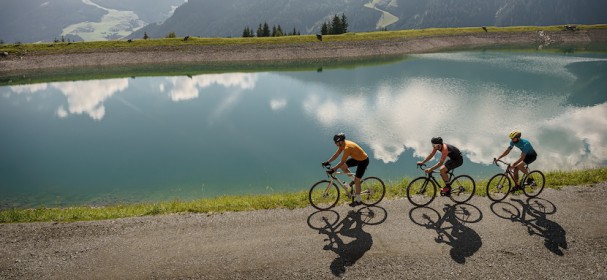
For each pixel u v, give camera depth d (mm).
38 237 10172
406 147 25797
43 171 23641
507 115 34188
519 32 125875
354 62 86188
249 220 10789
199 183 20391
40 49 89188
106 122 38406
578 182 12797
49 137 33156
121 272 8656
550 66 68250
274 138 29922
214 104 45531
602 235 9516
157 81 64688
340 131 30859
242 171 22297
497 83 52906
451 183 11305
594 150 23203
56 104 49094
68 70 81812
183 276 8484
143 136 32469
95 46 93125
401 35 111750
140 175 22141
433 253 9000
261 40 101688
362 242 9523
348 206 11422
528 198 11695
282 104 43812
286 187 19250
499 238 9531
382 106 40094
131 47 94312
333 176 11172
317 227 10297
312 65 83312
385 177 19922
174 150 27797
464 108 37781
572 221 10227
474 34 122000
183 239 9914
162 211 11703
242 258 9039
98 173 22875
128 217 11266
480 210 11008
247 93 51875
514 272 8281
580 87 48031
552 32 126312
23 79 70438
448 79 57656
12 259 9219
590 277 8047
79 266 8914
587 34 124188
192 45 96812
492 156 23094
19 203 18172
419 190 12375
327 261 8828
